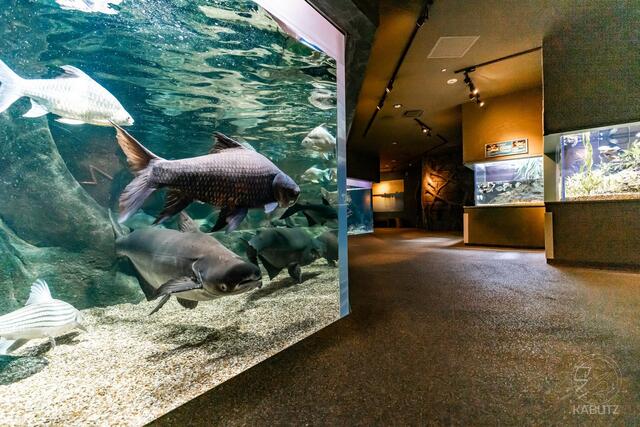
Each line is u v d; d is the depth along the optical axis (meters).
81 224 2.36
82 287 2.30
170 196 1.50
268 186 1.75
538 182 7.75
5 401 1.23
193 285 1.62
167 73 3.66
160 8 2.60
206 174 1.56
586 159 5.15
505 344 1.90
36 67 2.53
